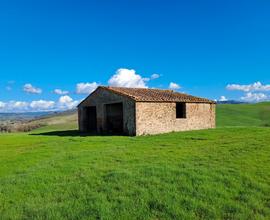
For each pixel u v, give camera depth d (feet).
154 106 117.39
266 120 241.76
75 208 34.30
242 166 46.21
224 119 246.68
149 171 45.19
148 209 33.35
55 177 46.26
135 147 75.41
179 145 74.54
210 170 44.65
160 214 32.19
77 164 54.65
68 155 65.82
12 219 32.86
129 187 39.32
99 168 50.21
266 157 51.37
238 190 37.14
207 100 137.39
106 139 98.94
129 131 115.24
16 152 77.97
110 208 33.81
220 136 91.25
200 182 39.63
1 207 36.17
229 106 338.13
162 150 66.69
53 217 32.55
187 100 128.16
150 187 38.73
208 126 136.05
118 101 121.19
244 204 33.60
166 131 120.26
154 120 117.08
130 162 54.44
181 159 53.98
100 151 69.92
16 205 36.37
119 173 45.11
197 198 35.27
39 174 48.32
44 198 38.06
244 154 54.60
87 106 142.31
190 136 95.61
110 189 39.04
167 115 120.98
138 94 122.93
